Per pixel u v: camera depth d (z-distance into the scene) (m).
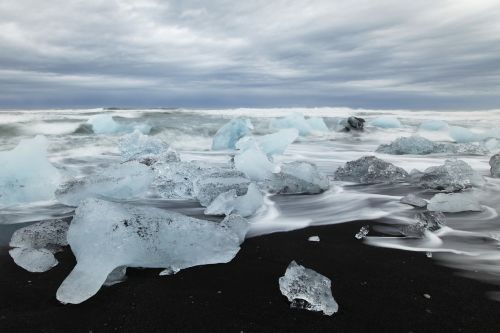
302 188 5.35
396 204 4.70
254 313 2.23
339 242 3.43
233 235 3.30
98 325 2.12
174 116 20.14
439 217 3.93
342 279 2.65
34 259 2.88
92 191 4.79
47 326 2.11
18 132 12.27
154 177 5.41
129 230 2.83
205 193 4.86
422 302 2.33
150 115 20.22
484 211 4.27
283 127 16.02
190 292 2.48
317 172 5.64
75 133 12.97
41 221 3.76
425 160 8.91
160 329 2.07
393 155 9.91
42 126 13.09
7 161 4.96
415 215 4.09
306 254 3.13
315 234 3.65
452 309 2.25
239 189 4.93
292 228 3.83
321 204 4.78
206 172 5.59
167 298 2.40
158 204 4.85
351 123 15.97
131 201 4.94
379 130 16.77
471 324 2.10
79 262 2.60
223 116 20.72
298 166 5.66
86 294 2.37
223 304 2.33
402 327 2.08
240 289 2.52
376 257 3.06
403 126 18.64
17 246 3.22
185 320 2.16
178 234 3.02
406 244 3.35
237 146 8.73
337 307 2.25
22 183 4.89
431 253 3.12
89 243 2.73
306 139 14.44
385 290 2.48
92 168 7.46
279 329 2.07
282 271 2.80
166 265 2.84
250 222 4.02
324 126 16.53
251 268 2.86
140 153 8.16
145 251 2.80
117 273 2.69
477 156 9.51
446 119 22.33
